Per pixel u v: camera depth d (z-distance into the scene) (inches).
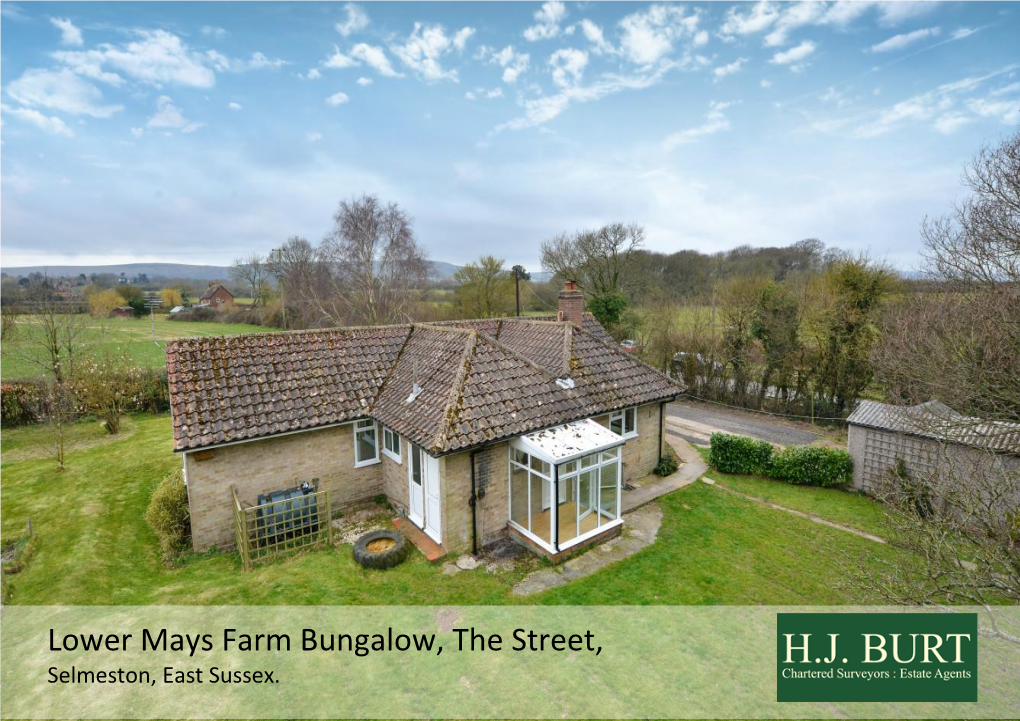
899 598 342.3
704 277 2025.1
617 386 661.3
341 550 502.0
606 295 1663.4
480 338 622.8
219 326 2279.8
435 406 526.3
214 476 508.7
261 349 608.4
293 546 512.4
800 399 1123.3
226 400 535.2
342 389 601.0
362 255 1738.4
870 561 488.4
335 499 588.4
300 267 2020.2
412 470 542.6
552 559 478.3
